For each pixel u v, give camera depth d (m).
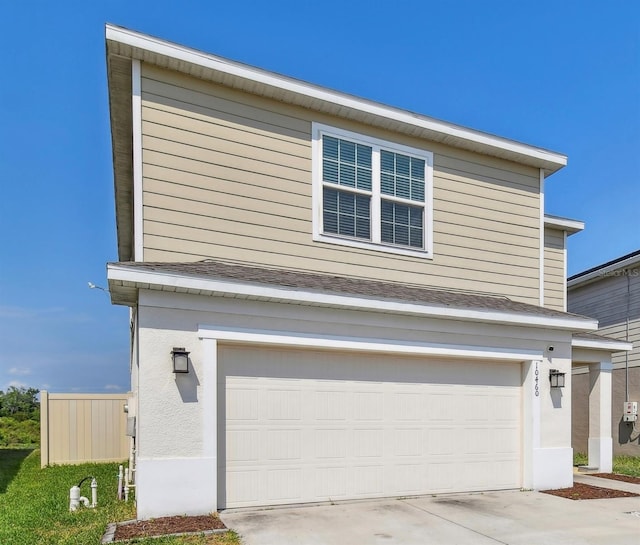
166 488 5.12
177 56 6.47
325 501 6.14
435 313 6.75
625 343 10.40
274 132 7.34
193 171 6.68
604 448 10.09
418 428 6.89
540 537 4.89
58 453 10.34
